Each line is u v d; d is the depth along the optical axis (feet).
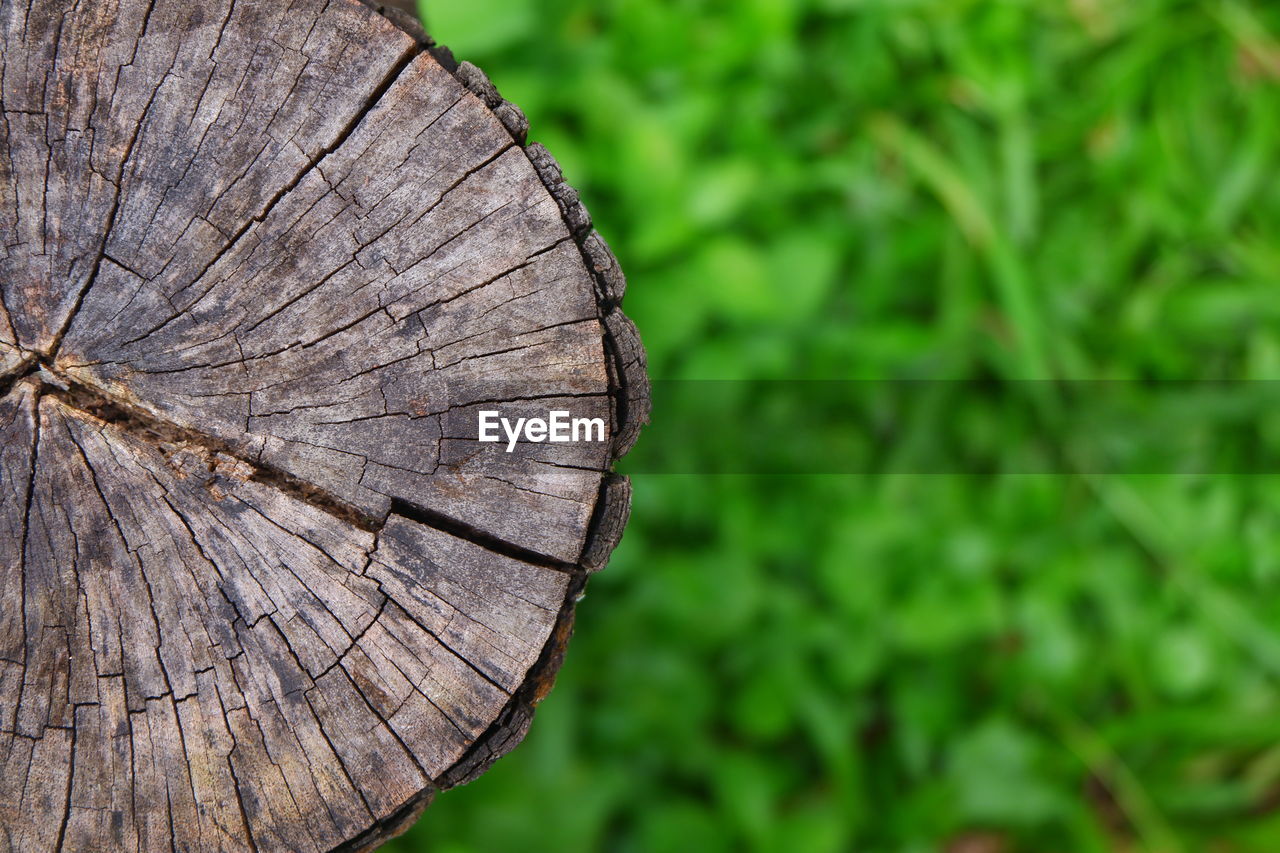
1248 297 9.62
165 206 3.59
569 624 4.11
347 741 3.76
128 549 3.67
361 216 3.64
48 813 3.68
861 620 8.64
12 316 3.58
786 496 8.95
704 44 9.19
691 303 8.52
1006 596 9.20
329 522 3.73
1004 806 8.50
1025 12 9.88
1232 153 10.18
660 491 8.57
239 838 3.75
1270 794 9.24
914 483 9.11
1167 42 10.03
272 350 3.67
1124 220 10.00
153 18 3.53
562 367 3.75
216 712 3.71
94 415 3.66
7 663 3.65
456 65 3.95
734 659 8.61
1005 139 9.53
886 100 9.74
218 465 3.69
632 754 8.33
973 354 9.52
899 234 9.45
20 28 3.51
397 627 3.77
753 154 9.29
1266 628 9.09
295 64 3.59
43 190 3.56
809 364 9.14
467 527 3.78
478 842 7.70
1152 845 8.69
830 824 8.17
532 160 3.75
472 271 3.68
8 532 3.63
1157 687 9.29
